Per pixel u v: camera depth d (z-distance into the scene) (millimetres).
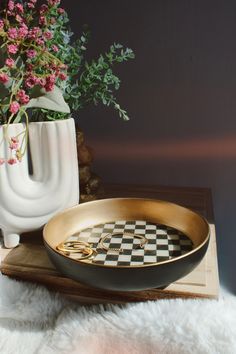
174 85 884
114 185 957
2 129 561
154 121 920
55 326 536
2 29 546
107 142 960
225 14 814
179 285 531
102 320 510
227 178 928
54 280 563
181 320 487
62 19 660
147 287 480
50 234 577
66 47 654
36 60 574
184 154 931
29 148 667
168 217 658
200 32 837
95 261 550
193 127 907
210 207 800
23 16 615
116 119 937
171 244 596
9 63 517
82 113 951
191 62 860
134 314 504
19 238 652
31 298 552
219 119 889
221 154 913
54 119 633
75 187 663
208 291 517
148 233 632
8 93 570
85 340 506
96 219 670
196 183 946
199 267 571
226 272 995
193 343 466
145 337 487
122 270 460
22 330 538
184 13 832
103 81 676
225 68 849
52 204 635
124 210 685
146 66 883
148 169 960
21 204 609
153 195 876
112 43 880
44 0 832
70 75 677
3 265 588
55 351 498
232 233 965
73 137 639
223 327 478
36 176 631
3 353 503
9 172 583
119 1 853
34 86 586
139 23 857
